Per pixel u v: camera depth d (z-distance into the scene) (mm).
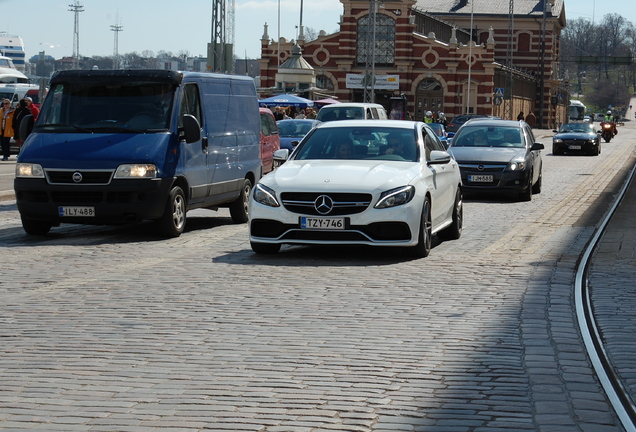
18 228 18703
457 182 17219
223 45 56875
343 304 10680
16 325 9484
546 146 69688
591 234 17891
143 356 8211
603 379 7434
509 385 7277
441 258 14602
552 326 9484
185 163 17578
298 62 82125
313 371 7711
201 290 11547
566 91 146125
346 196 14133
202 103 18484
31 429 6238
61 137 17125
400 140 15742
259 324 9570
